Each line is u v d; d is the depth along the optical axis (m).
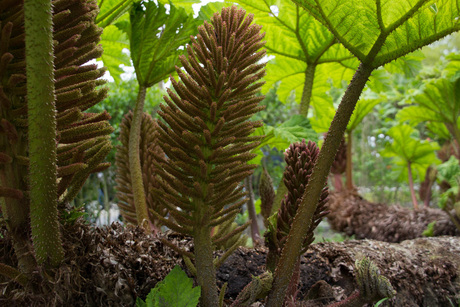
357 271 0.86
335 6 0.87
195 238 0.84
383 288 0.82
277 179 6.37
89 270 0.82
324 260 1.36
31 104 0.63
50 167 0.66
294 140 1.56
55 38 0.72
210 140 0.78
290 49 1.88
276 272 0.85
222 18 0.85
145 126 1.45
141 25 1.39
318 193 0.83
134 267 0.94
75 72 0.77
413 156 3.91
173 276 0.76
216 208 0.83
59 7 0.72
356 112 3.33
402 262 1.43
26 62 0.62
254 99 0.82
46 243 0.71
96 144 0.83
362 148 6.75
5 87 0.68
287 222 0.94
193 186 0.83
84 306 0.79
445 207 2.65
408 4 0.81
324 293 1.07
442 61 3.75
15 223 0.74
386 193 6.96
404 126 3.83
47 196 0.68
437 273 1.45
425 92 3.36
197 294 0.74
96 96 0.80
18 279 0.72
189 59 0.80
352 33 0.90
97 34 0.81
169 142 0.82
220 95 0.81
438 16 0.83
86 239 0.83
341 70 2.07
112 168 3.84
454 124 3.43
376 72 2.09
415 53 1.86
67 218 0.78
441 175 3.21
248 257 1.26
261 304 1.06
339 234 3.50
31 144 0.64
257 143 0.84
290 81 2.22
